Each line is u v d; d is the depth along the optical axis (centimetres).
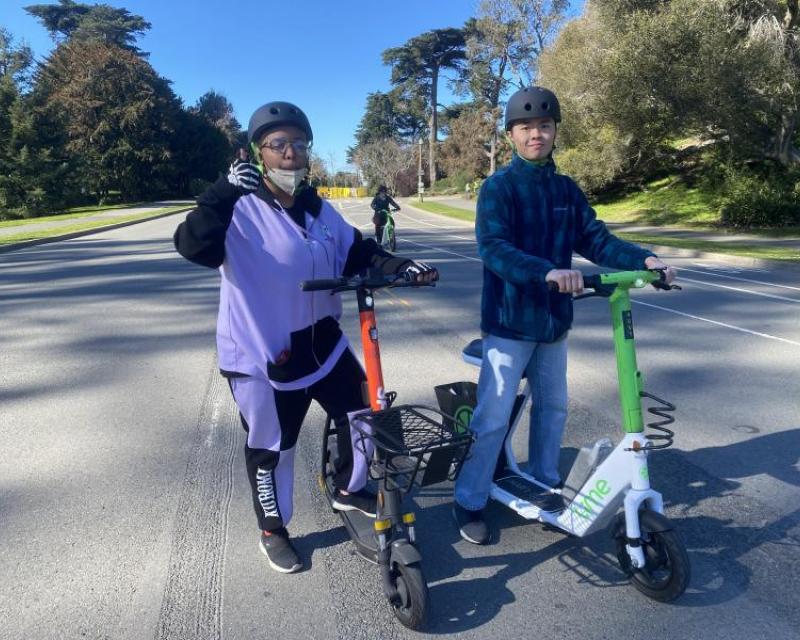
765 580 290
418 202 5641
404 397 539
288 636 259
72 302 975
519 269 272
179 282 1158
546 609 272
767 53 2355
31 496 374
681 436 451
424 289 1082
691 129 2709
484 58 5684
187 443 449
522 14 4859
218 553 317
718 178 2983
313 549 321
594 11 2844
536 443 342
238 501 368
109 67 5750
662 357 655
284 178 263
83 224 3042
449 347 699
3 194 4053
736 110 2492
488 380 313
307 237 277
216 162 6662
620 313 265
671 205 2997
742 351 675
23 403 531
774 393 539
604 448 292
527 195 299
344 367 297
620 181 3525
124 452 435
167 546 323
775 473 394
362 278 257
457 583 291
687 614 268
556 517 299
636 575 279
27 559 312
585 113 2850
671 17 2408
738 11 2489
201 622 267
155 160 5912
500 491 325
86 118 5638
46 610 274
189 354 678
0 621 267
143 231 2712
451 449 246
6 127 4175
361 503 312
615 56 2489
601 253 304
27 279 1234
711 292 1068
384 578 262
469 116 6281
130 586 291
